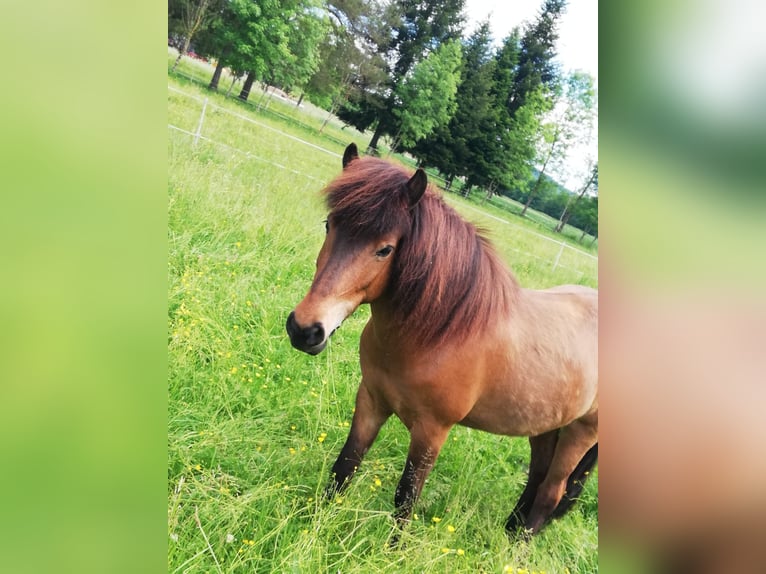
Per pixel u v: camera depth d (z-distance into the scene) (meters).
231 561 1.68
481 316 1.78
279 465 2.07
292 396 2.34
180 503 1.82
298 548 1.70
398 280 1.68
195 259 2.73
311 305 1.57
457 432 2.50
